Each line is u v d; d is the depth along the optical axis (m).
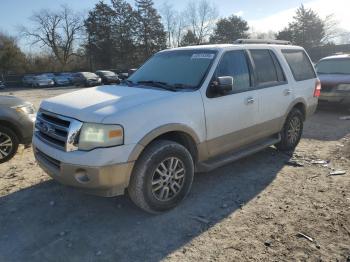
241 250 3.22
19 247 3.35
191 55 4.72
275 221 3.71
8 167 5.56
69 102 3.84
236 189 4.55
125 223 3.74
